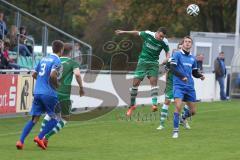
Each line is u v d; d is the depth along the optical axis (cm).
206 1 9238
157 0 9456
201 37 7638
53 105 2755
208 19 10000
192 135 3319
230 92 6738
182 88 3206
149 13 9462
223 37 7556
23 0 9619
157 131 3506
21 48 5472
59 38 5978
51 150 2739
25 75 4409
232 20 10188
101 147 2850
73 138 3181
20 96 4366
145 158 2522
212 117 4412
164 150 2756
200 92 6256
